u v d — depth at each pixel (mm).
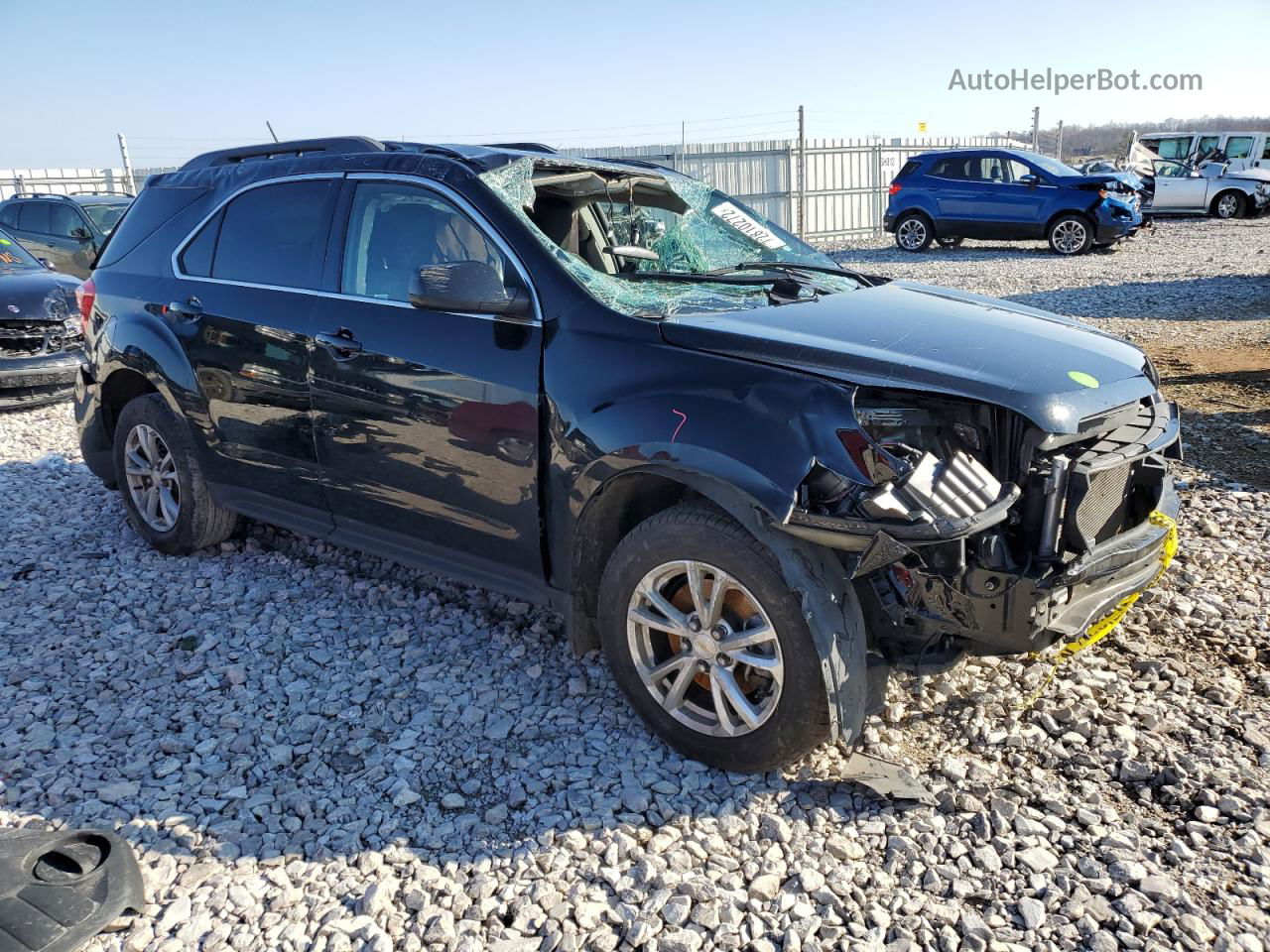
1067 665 3578
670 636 3170
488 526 3430
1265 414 6840
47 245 13609
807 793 2918
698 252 4305
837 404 2676
